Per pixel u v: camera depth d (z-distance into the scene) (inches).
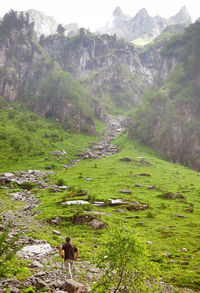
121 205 1496.1
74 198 1573.6
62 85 7573.8
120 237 382.3
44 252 625.6
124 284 377.4
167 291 473.1
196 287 502.3
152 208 1523.1
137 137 5920.3
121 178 2561.5
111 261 377.1
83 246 748.6
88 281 471.5
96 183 2298.2
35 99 7495.1
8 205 1488.7
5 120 5654.5
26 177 2608.3
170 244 848.9
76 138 5743.1
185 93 6107.3
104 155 4571.9
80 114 6835.6
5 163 3314.5
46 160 3649.1
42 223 1067.3
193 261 680.4
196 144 5128.0
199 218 1309.1
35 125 5856.3
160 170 3294.8
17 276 414.6
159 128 5757.9
